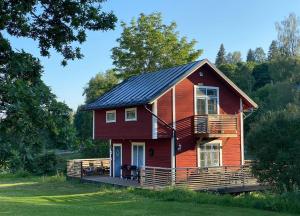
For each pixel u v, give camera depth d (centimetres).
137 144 2980
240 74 8019
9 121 739
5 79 766
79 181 2978
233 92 2973
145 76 3153
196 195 2070
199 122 2753
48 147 836
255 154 2025
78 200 2094
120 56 4406
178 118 2725
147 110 2652
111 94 3158
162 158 2764
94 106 3116
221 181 2541
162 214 1580
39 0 921
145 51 4378
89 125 5703
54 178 3133
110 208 1747
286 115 2002
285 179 1897
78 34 962
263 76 8350
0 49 780
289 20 8369
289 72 6912
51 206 1709
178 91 2741
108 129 3088
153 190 2286
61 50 989
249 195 2066
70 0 933
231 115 2844
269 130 1975
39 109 762
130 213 1586
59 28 945
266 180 2036
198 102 2819
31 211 1541
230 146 2948
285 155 1873
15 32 913
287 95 5644
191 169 2478
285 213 1628
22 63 787
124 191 2364
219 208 1753
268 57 13212
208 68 2864
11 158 791
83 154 4509
